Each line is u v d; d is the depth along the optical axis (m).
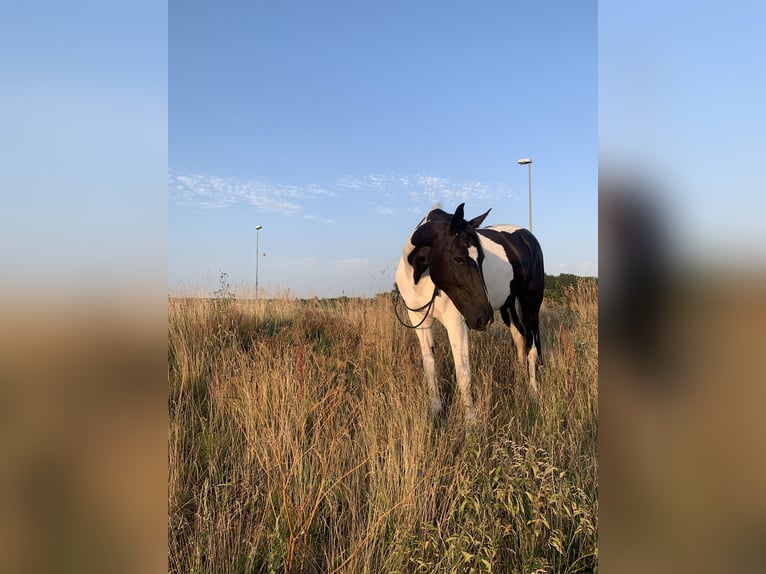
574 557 1.88
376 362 4.09
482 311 3.24
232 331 4.88
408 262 3.68
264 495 2.21
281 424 2.48
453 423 2.94
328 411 2.82
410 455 2.28
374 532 1.87
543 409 3.16
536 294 4.82
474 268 3.25
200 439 2.77
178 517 2.10
